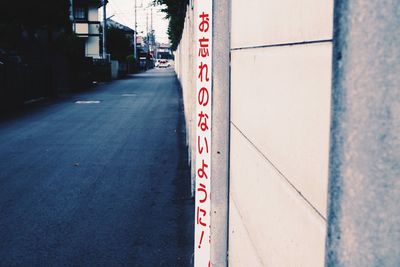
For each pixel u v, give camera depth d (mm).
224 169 2496
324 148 930
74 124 14289
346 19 728
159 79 44594
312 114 1012
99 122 14766
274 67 1423
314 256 993
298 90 1128
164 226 5469
